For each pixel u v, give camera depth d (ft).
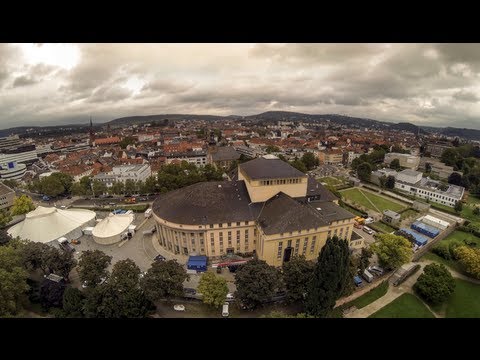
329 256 205.05
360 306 244.83
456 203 465.88
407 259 277.64
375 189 579.89
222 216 303.07
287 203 303.68
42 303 228.63
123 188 503.61
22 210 422.41
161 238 336.70
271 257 284.41
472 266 282.56
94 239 350.43
